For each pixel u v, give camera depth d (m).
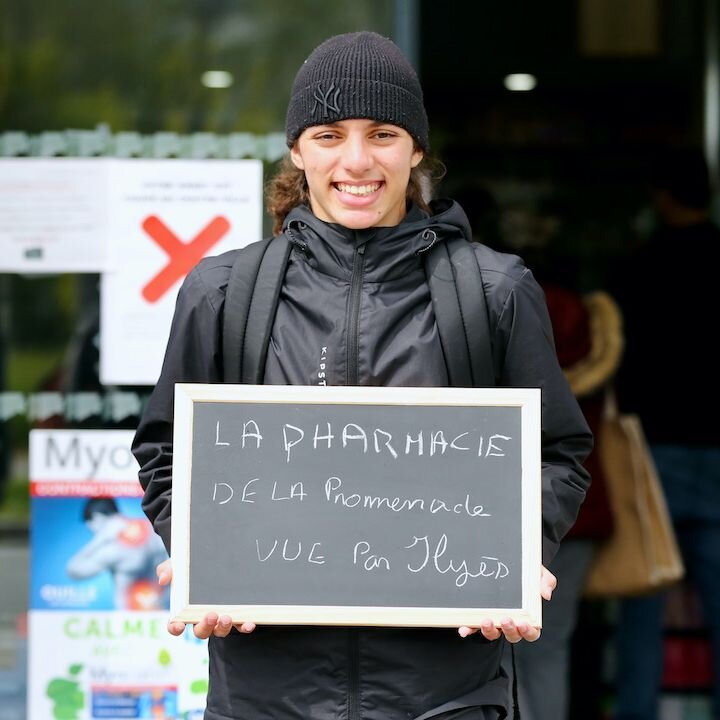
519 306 2.69
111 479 4.23
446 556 2.54
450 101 7.82
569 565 4.87
